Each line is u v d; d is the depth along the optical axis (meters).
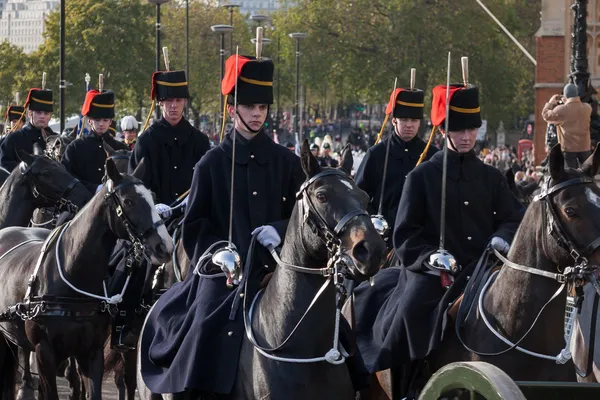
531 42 83.81
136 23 68.81
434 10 66.75
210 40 88.56
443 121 10.74
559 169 9.00
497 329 9.57
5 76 71.94
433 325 10.12
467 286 9.99
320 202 8.45
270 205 10.08
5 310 12.76
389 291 11.18
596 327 10.73
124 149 17.08
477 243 10.59
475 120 10.64
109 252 12.13
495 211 10.74
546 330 9.30
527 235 9.32
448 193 10.58
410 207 10.62
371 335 10.94
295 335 8.79
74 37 68.62
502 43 70.88
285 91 90.69
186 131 14.20
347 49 70.19
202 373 9.16
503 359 9.48
